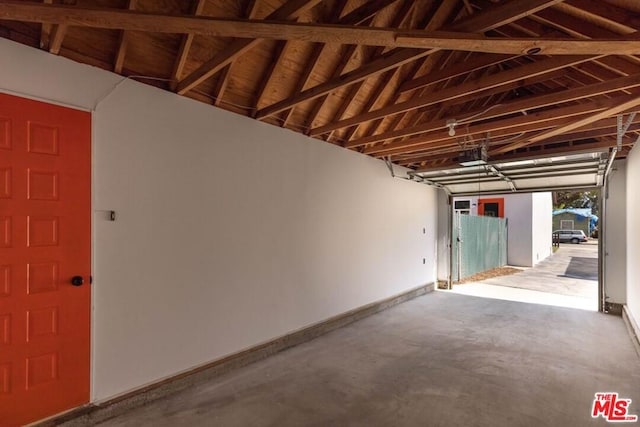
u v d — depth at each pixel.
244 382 3.24
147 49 2.86
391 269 6.35
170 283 3.04
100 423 2.55
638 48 2.01
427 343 4.34
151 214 2.92
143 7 2.59
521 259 12.39
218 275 3.43
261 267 3.88
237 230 3.62
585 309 6.11
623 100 3.04
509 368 3.57
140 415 2.67
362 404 2.85
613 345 4.26
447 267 8.06
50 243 2.38
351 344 4.30
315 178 4.64
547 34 2.79
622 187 5.79
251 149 3.77
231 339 3.55
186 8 2.78
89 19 1.87
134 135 2.82
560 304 6.49
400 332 4.79
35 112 2.33
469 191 7.77
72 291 2.47
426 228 7.65
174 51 3.00
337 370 3.52
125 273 2.75
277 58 3.46
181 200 3.13
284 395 3.00
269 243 3.97
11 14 1.80
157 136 2.97
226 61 2.62
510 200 12.70
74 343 2.48
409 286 6.96
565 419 2.63
